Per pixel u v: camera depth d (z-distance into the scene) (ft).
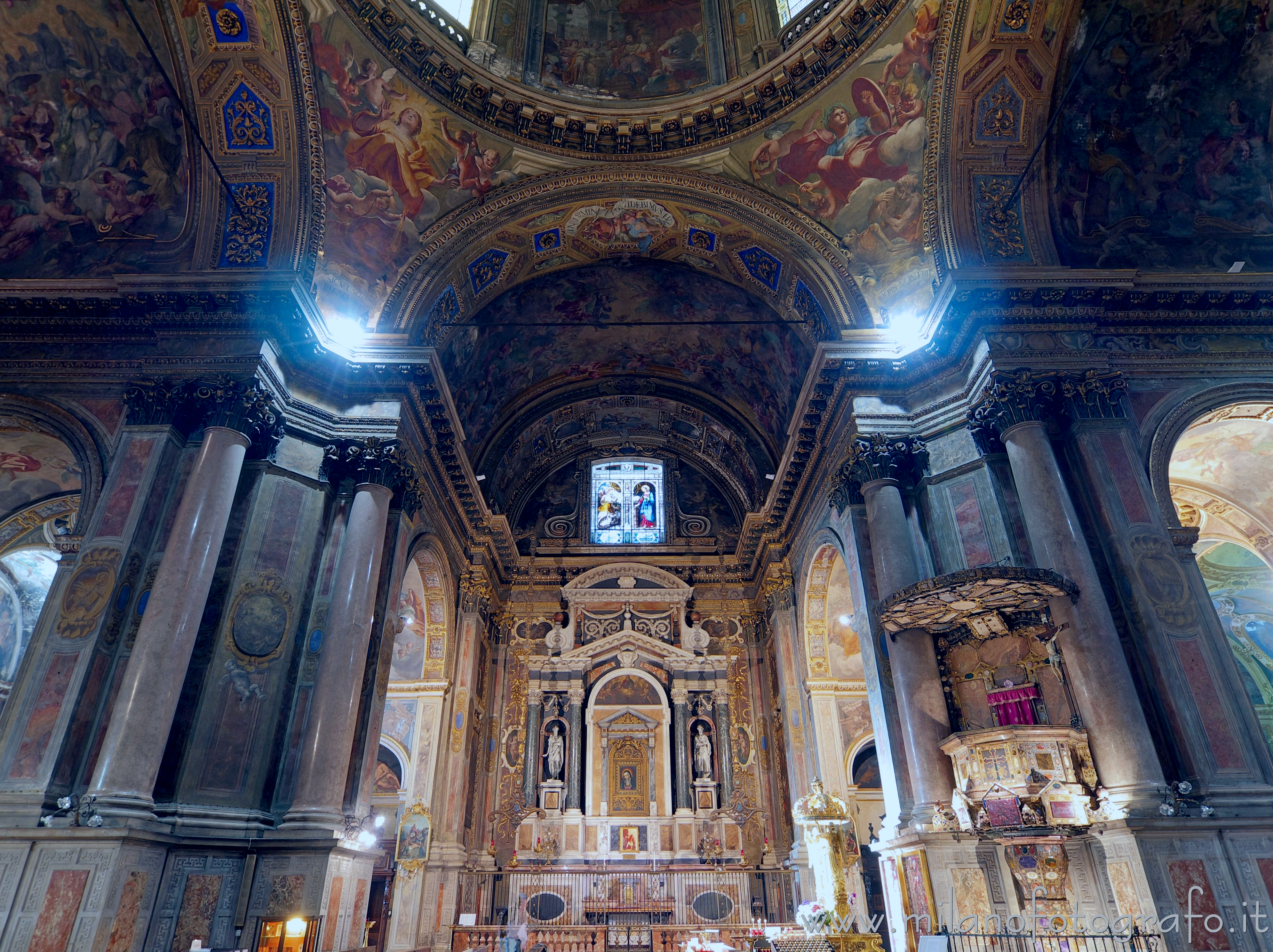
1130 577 31.96
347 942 32.83
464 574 60.08
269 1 37.37
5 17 34.45
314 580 37.63
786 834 57.82
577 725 64.08
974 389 38.81
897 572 37.09
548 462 75.20
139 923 27.25
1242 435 44.24
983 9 38.83
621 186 49.06
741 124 47.34
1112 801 28.14
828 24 43.01
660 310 60.44
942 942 26.50
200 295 37.32
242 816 31.45
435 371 43.32
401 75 42.93
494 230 47.91
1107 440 34.91
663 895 56.44
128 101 38.29
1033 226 41.27
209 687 32.68
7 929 25.22
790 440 51.01
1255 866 26.66
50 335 38.14
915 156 43.21
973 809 29.35
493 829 60.34
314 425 40.47
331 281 42.78
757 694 65.82
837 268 45.98
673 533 73.00
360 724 36.35
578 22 52.85
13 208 37.68
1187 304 37.83
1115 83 39.81
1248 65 38.34
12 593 60.39
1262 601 61.26
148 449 34.94
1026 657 32.60
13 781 28.35
